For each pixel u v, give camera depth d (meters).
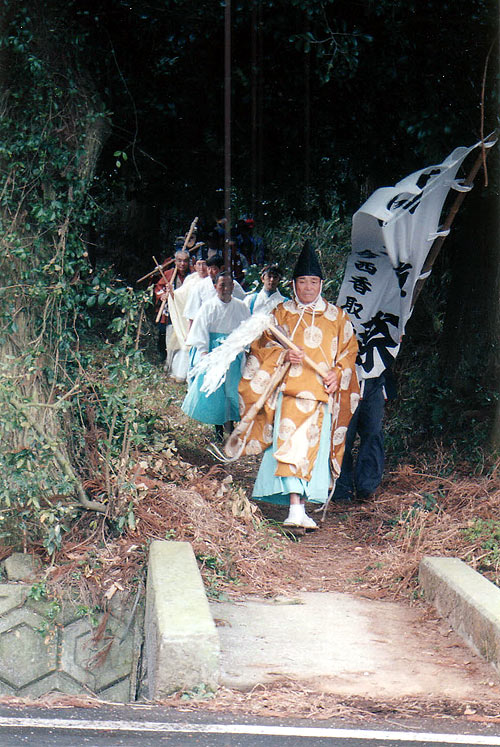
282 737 3.83
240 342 7.20
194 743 3.71
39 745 3.61
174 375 12.44
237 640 5.18
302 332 7.36
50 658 6.05
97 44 8.25
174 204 11.01
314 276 7.40
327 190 10.98
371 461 8.21
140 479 6.90
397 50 8.54
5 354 6.73
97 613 6.11
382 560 6.83
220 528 6.94
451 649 5.20
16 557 6.36
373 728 4.00
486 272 9.61
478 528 7.00
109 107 8.65
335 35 8.41
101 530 6.53
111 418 6.94
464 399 9.52
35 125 7.01
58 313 7.02
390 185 10.15
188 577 5.34
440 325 11.46
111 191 10.80
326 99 9.55
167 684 4.39
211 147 9.88
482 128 7.69
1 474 6.32
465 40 8.45
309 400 7.24
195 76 9.23
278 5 8.41
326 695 4.45
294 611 5.80
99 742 3.67
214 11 8.42
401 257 7.83
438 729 4.03
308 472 7.18
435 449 9.02
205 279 10.53
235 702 4.30
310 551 7.22
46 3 7.25
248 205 10.98
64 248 7.06
